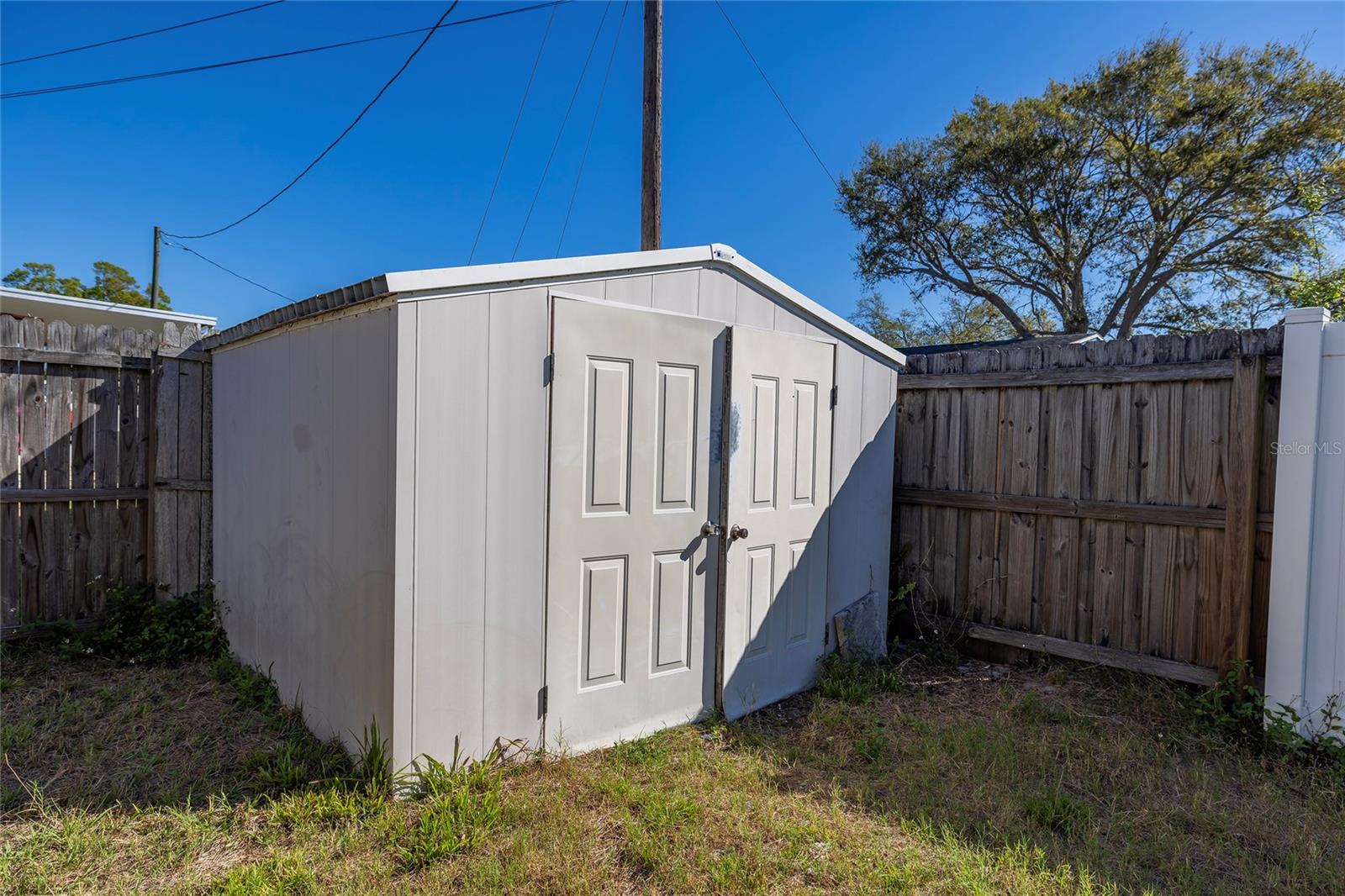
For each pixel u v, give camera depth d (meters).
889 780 2.97
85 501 4.41
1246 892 2.23
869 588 4.67
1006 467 4.61
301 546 3.28
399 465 2.52
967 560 4.80
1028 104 17.98
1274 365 3.56
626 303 3.21
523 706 2.93
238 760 2.88
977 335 21.94
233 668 3.89
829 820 2.61
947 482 4.90
